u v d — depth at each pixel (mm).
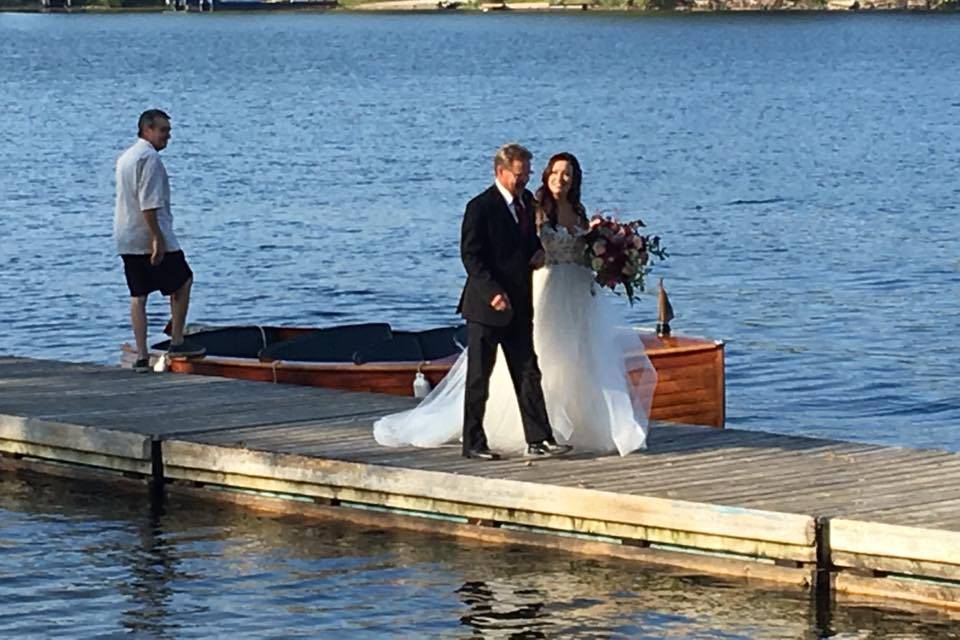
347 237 34000
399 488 13594
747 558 12344
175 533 13719
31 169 47062
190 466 14625
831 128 63812
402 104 75688
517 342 13773
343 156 51219
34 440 15500
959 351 23375
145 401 16203
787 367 22453
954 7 192500
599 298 14109
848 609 11820
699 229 35750
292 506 14172
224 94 82000
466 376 13906
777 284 28781
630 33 156625
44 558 13141
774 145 56531
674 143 57438
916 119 68125
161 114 17375
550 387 14016
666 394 17297
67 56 119250
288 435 14820
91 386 16906
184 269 17719
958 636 11375
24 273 29422
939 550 11586
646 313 26422
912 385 21484
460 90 85625
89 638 11484
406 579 12562
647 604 11992
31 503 14602
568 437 14094
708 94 83125
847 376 21938
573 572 12617
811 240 33844
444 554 13070
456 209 38469
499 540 13297
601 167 49406
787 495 12648
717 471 13398
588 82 92375
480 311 13672
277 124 64500
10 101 76812
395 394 17375
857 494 12648
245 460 14281
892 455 13828
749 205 39938
